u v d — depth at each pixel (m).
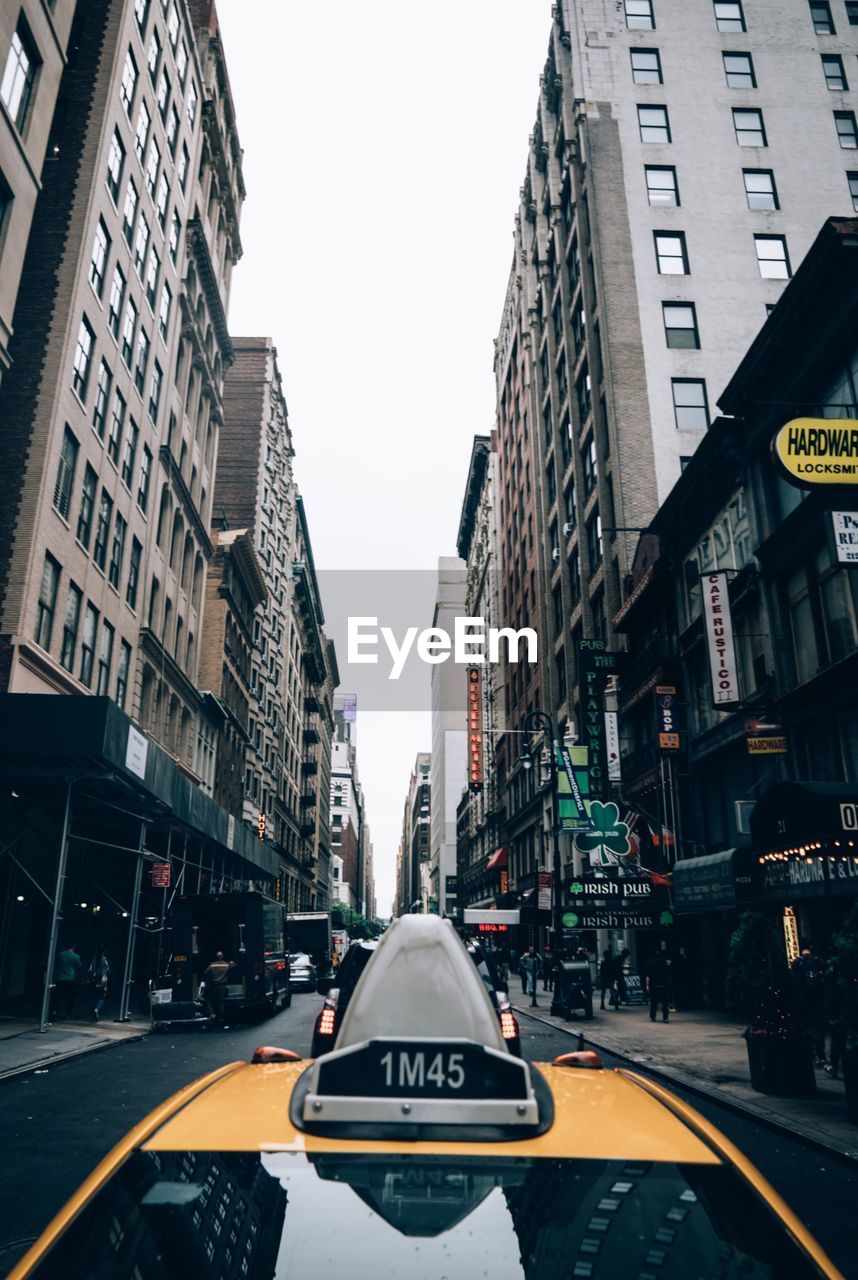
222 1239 1.73
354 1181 1.86
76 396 24.06
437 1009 2.33
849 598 17.16
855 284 17.00
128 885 33.06
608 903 24.09
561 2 44.47
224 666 46.34
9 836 22.05
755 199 37.44
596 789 29.27
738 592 21.45
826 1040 13.47
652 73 39.78
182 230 37.56
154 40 32.94
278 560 69.00
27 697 16.84
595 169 37.66
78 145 26.03
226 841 31.97
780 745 18.92
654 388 34.12
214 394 45.06
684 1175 1.90
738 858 18.16
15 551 21.19
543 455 49.00
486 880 64.06
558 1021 20.12
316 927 42.28
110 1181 1.88
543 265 48.16
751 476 21.12
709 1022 19.91
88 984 20.42
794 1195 6.72
